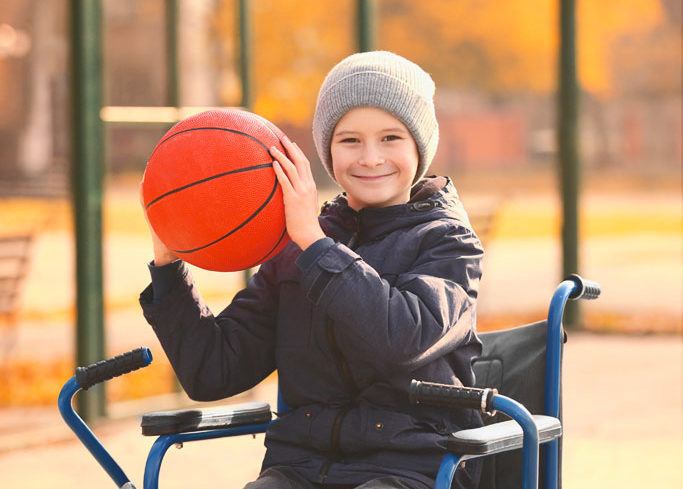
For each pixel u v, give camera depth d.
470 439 3.03
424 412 3.45
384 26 53.12
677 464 7.14
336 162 3.61
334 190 40.41
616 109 64.88
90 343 8.04
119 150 46.84
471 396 3.01
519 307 14.86
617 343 11.88
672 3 60.59
